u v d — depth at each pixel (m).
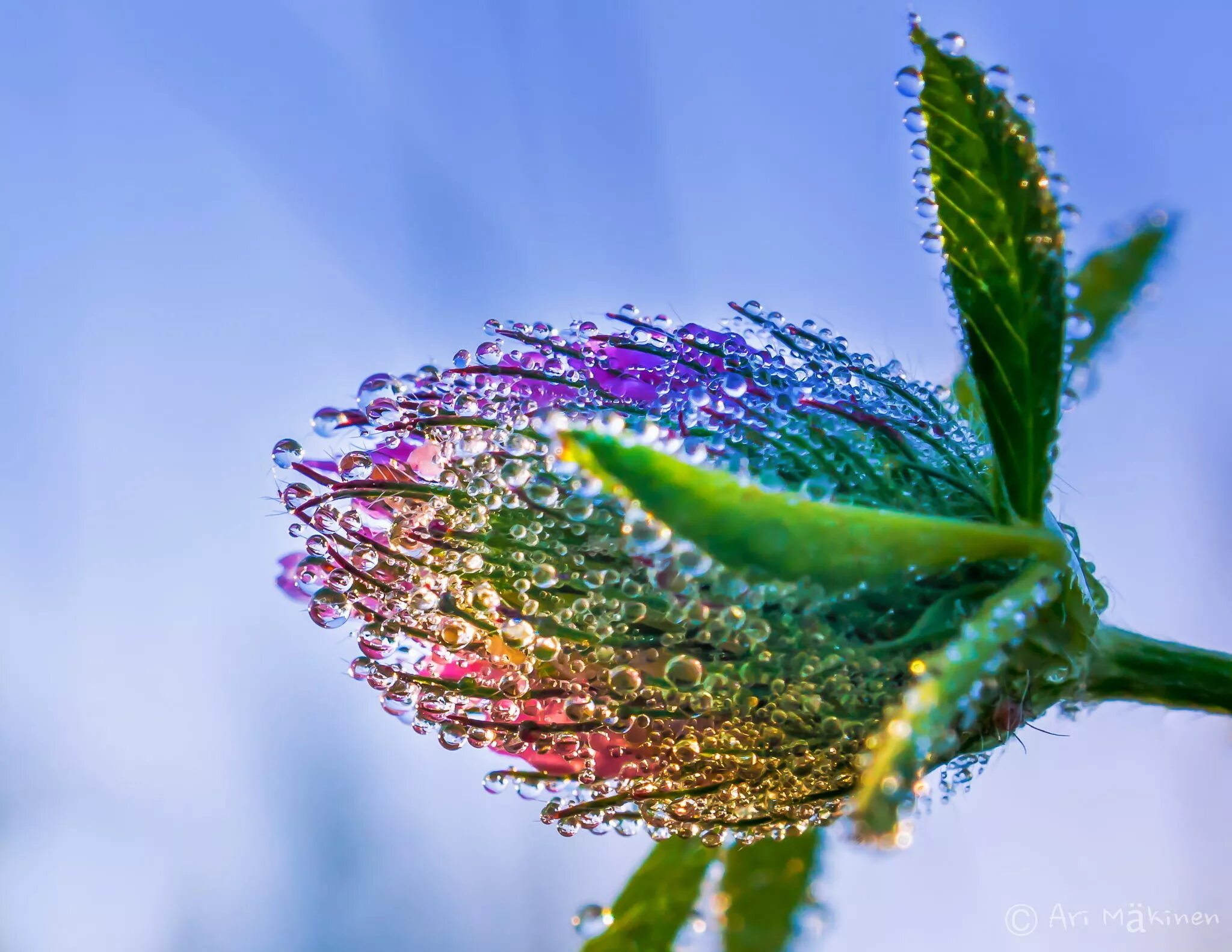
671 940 0.11
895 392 0.11
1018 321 0.10
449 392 0.11
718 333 0.11
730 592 0.10
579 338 0.11
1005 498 0.10
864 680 0.10
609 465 0.10
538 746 0.11
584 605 0.10
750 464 0.11
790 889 0.11
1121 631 0.11
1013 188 0.10
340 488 0.11
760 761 0.10
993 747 0.11
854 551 0.10
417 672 0.11
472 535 0.10
